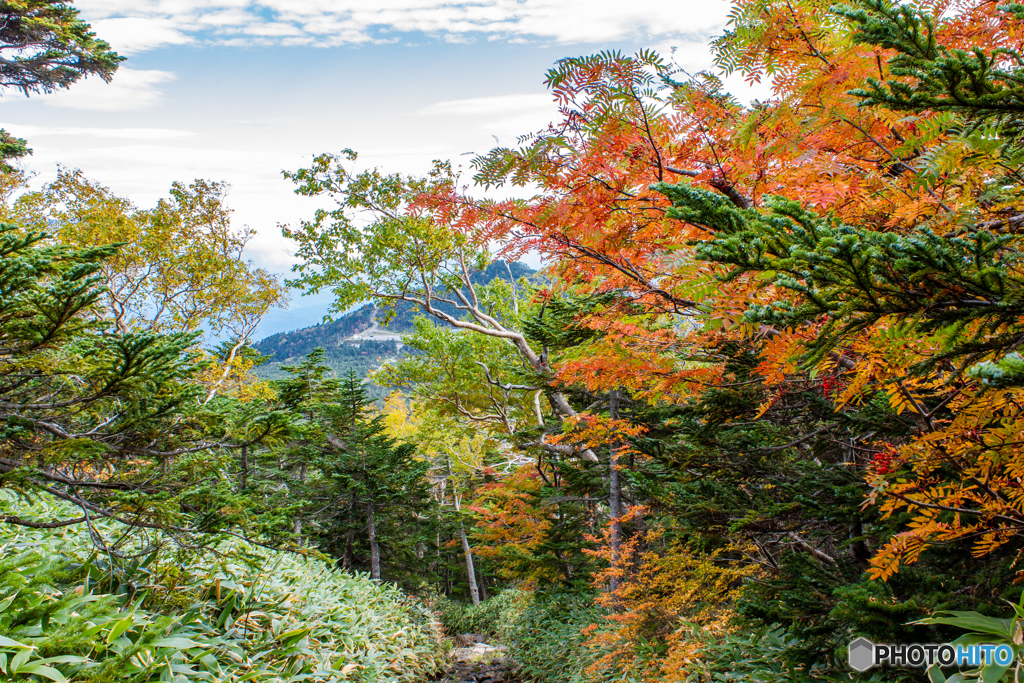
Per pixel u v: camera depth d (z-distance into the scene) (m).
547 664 11.76
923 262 1.28
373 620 10.04
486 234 2.46
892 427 4.22
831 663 4.59
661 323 4.74
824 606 4.53
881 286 1.30
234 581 6.32
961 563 4.05
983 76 1.31
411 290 14.62
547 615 13.84
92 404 3.74
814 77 2.23
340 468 16.27
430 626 14.53
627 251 2.55
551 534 13.92
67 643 3.08
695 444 6.27
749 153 2.10
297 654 5.88
